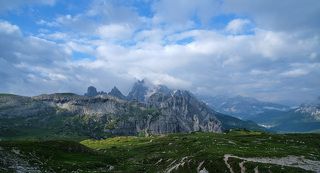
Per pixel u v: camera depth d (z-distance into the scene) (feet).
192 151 566.36
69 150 523.29
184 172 416.26
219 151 496.64
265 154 461.78
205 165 412.98
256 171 359.25
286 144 629.92
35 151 441.68
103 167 471.62
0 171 316.19
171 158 544.21
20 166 356.79
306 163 414.21
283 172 341.00
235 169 378.94
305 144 635.25
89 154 539.70
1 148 402.52
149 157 598.75
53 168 387.14
